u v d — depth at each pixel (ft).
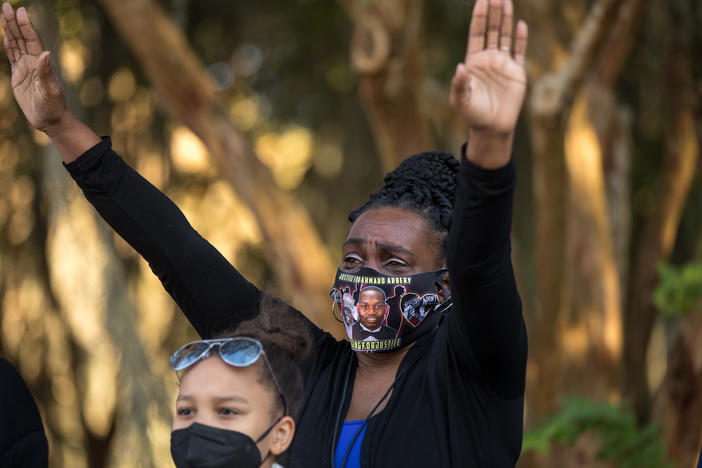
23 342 41.57
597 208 36.37
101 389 41.27
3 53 31.86
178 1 33.24
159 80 30.01
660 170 45.24
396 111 29.55
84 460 41.96
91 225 33.42
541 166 29.55
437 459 11.48
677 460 33.71
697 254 33.27
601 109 37.01
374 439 11.75
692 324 33.65
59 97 12.37
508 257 10.71
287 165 49.26
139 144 39.88
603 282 36.29
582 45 27.50
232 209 41.06
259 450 10.85
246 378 10.91
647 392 47.37
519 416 11.86
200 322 13.19
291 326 11.76
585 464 33.55
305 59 45.16
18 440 12.66
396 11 28.14
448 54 44.21
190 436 10.74
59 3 31.83
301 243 31.40
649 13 37.60
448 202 12.63
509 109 9.95
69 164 12.71
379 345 12.28
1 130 36.68
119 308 34.60
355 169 47.75
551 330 32.94
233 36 43.06
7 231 39.91
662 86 38.40
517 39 10.07
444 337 11.96
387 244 12.21
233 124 31.14
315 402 12.55
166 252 12.82
